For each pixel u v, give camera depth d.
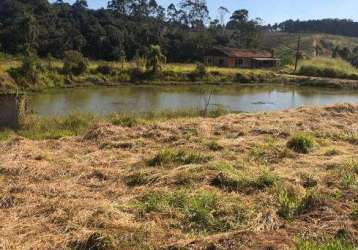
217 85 48.38
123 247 5.44
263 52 72.94
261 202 6.89
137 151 10.35
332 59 73.31
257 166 8.92
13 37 55.69
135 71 47.88
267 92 42.34
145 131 12.22
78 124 15.09
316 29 141.50
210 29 91.38
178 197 6.89
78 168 8.68
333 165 8.80
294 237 5.59
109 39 64.38
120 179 8.08
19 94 14.99
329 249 5.13
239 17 92.19
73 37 62.28
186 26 94.62
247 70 56.50
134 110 26.75
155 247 5.46
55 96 34.31
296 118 14.88
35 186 7.54
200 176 7.91
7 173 8.28
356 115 16.03
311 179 7.90
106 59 63.66
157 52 49.28
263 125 13.37
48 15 69.06
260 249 5.24
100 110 26.59
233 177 7.74
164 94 37.94
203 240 5.49
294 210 6.55
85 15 73.06
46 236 5.69
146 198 6.98
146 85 46.00
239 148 10.29
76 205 6.56
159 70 48.81
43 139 12.20
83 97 34.12
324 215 6.21
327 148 10.48
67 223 6.00
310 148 10.41
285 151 9.99
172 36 75.88
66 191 7.39
